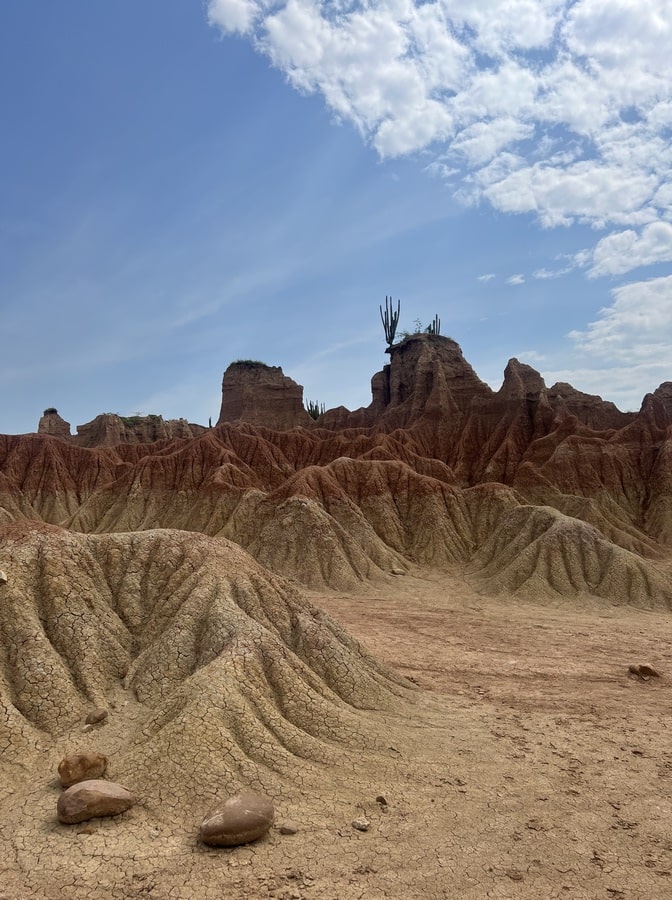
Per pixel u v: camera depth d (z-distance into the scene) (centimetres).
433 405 11350
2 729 1752
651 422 9594
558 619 4519
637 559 5316
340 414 14800
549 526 5856
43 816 1459
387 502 7400
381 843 1428
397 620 4409
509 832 1505
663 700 2714
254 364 15525
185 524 7938
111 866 1293
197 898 1207
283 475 9956
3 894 1202
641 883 1310
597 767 1938
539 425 10275
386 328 15400
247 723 1814
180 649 2186
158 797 1544
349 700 2233
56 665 2002
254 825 1398
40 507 9506
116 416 13925
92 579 2445
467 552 6806
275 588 2658
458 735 2152
